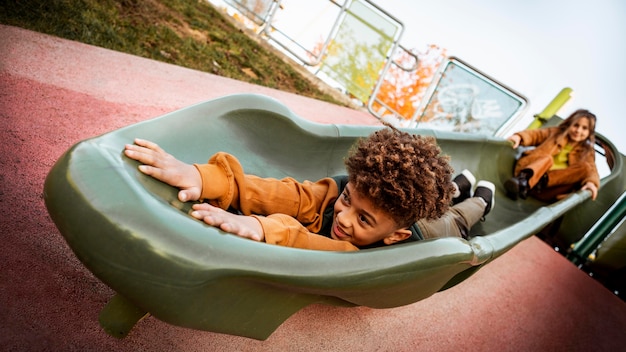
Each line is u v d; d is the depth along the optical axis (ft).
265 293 2.89
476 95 16.22
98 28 9.38
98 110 6.53
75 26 8.91
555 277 10.91
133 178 2.61
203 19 14.78
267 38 16.88
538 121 15.38
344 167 6.06
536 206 10.93
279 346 4.58
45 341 3.26
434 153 3.75
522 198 10.70
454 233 6.20
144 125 3.44
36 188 4.58
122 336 2.89
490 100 16.06
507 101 15.78
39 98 6.05
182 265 2.33
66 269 3.89
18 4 8.32
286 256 2.71
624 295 12.16
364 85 16.57
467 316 7.30
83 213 2.29
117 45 9.41
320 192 4.33
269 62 15.33
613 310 10.84
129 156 2.78
